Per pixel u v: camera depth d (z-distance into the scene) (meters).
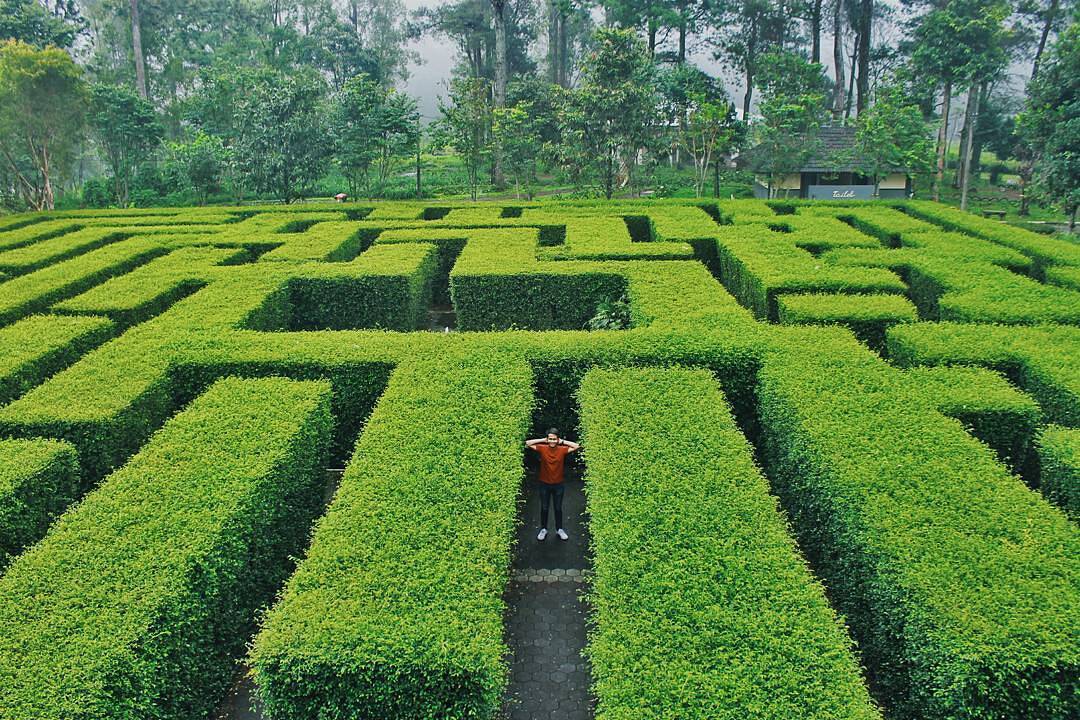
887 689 7.51
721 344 12.86
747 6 46.31
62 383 11.87
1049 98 27.67
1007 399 10.81
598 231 21.45
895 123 33.69
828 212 25.12
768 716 5.81
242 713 8.01
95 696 6.31
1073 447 9.52
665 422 10.36
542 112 46.41
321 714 6.73
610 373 11.93
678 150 47.78
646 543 7.88
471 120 38.09
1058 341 13.04
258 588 9.10
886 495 8.47
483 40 62.78
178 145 39.31
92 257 19.69
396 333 13.97
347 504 8.64
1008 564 7.29
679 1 47.66
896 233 21.95
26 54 30.70
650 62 38.72
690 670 6.25
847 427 10.01
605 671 6.34
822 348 12.67
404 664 6.47
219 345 13.41
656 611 6.92
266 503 9.27
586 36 64.44
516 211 27.08
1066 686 6.24
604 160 33.91
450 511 8.48
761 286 16.33
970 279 16.58
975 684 6.23
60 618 7.02
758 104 36.28
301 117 34.03
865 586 7.94
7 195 33.88
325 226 23.33
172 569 7.64
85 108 33.22
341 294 17.56
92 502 8.73
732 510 8.40
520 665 8.67
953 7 34.97
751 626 6.70
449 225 23.25
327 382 11.92
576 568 10.47
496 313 17.62
